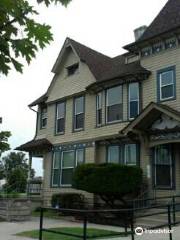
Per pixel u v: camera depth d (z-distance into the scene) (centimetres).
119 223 1605
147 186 1838
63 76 2608
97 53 2578
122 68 2225
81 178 1855
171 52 1889
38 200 2491
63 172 2464
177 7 2078
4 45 247
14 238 1298
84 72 2403
